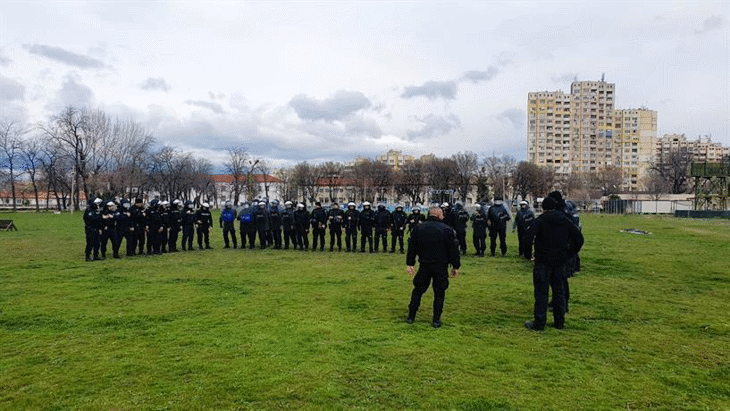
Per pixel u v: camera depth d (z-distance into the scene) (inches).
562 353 292.4
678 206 3166.8
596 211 3513.8
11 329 345.1
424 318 375.6
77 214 2650.1
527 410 215.0
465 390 235.3
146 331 336.5
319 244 1013.8
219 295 462.3
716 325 358.0
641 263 697.6
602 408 217.8
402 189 4338.1
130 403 221.1
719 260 730.8
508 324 359.9
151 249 879.1
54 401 224.2
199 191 4404.5
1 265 674.2
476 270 632.4
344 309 403.9
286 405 218.7
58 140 2923.2
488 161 4411.9
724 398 230.2
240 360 275.4
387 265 676.7
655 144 5989.2
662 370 265.4
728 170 2513.5
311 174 4680.1
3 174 3380.9
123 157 3021.7
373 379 248.1
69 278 563.5
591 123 5920.3
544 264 347.3
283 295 462.3
